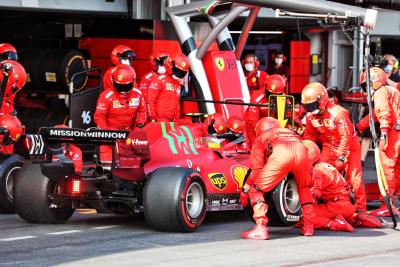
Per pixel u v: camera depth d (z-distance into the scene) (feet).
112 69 69.82
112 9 95.40
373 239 53.78
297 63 114.01
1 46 71.72
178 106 76.18
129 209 56.34
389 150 65.00
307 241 52.39
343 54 124.47
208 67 86.48
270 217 55.67
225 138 65.57
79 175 57.26
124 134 54.60
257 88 97.55
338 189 57.06
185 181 54.08
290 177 56.03
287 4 71.36
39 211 57.06
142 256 46.19
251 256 46.65
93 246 49.37
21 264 43.83
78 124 73.20
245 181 54.13
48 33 102.06
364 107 104.32
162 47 91.81
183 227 54.24
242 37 88.43
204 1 85.76
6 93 66.80
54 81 91.61
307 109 59.98
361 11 66.59
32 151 54.65
